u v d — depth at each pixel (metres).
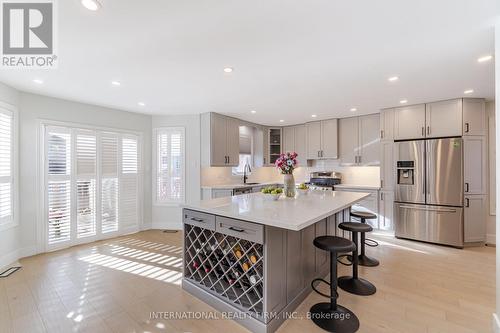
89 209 3.85
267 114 4.67
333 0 1.46
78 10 1.55
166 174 4.70
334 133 4.98
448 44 1.99
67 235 3.61
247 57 2.23
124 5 1.50
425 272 2.77
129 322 1.91
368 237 4.09
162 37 1.89
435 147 3.70
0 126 2.84
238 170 5.62
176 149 4.70
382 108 4.17
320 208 2.13
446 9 1.55
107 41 1.94
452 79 2.78
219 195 4.55
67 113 3.61
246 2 1.48
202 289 2.24
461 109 3.54
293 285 2.10
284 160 2.85
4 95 2.89
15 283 2.51
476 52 2.13
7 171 2.95
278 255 1.90
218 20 1.67
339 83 2.92
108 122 4.10
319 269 2.57
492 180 3.73
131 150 4.42
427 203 3.77
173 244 3.77
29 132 3.24
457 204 3.56
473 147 3.56
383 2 1.48
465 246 3.61
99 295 2.29
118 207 4.21
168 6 1.52
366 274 2.72
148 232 4.46
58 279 2.60
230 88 3.11
